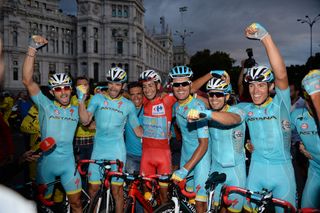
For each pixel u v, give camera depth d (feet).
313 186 9.58
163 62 368.07
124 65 240.73
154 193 11.03
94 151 12.84
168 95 13.16
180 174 8.88
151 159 12.81
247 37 9.30
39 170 11.44
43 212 10.26
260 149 9.82
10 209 2.20
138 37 251.19
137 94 14.58
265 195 7.50
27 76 10.92
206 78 14.25
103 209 10.68
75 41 231.50
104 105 12.67
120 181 11.93
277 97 9.65
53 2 242.99
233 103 17.06
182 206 9.80
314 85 7.91
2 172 6.28
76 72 230.27
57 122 11.41
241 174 10.15
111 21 232.73
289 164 9.70
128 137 14.65
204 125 9.54
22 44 188.24
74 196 11.51
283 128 9.58
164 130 12.76
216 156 10.52
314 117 9.23
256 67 9.67
